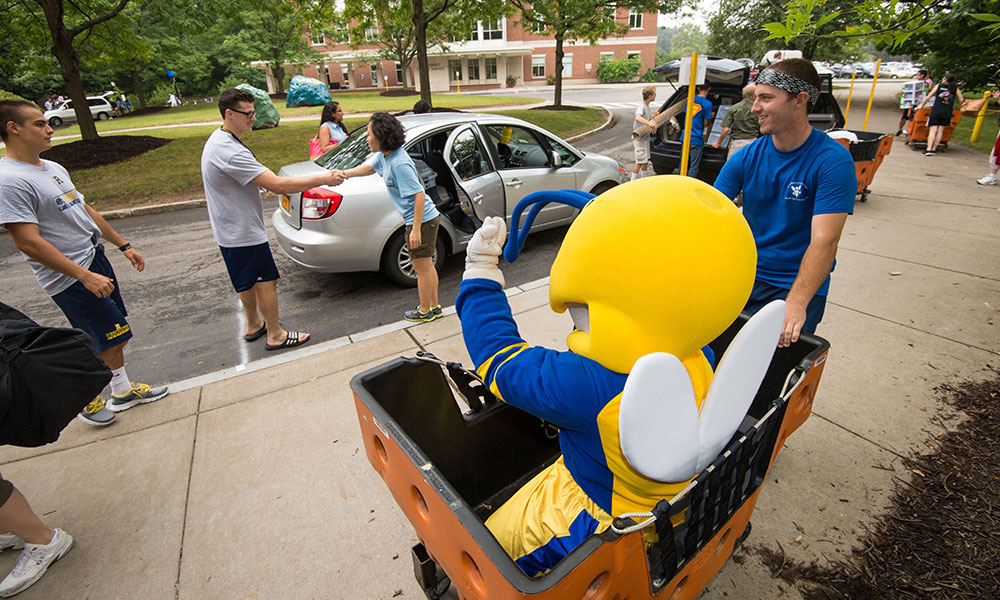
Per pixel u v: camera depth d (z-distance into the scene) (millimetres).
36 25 12258
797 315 1943
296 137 13234
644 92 8250
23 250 2648
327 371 3562
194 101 39375
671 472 1169
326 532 2314
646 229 1057
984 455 2541
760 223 2410
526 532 1410
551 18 17453
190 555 2232
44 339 2025
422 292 4160
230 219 3562
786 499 2359
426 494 1313
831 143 2096
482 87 44188
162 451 2867
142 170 10633
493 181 5207
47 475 2723
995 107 15688
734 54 27188
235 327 4500
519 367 1196
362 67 44219
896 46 1974
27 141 2645
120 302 3279
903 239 5641
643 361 999
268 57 34375
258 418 3105
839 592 1945
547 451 2105
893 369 3291
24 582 2117
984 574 1966
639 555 1195
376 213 4637
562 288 1172
